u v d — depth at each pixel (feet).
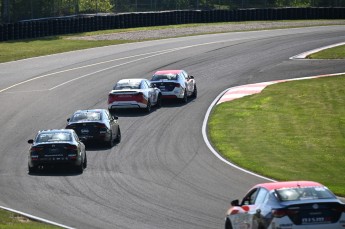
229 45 467.93
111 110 303.68
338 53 428.56
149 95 301.63
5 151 237.66
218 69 395.55
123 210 157.28
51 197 171.73
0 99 326.03
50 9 581.94
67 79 368.89
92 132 236.84
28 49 451.94
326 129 261.24
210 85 358.84
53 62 414.41
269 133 258.16
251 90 342.03
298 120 277.64
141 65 406.00
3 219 142.92
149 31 539.70
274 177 192.44
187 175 197.06
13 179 194.80
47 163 199.62
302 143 241.14
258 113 293.02
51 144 199.72
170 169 205.87
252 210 114.83
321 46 456.45
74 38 500.33
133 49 458.09
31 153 200.95
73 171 205.16
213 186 181.98
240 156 223.10
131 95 294.87
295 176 193.88
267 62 411.95
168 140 250.98
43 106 311.88
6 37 480.23
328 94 323.37
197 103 318.45
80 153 202.69
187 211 155.02
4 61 415.23
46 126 276.62
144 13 561.43
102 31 533.14
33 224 138.92
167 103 320.09
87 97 329.31
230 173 198.80
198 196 170.50
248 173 198.80
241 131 263.08
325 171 201.36
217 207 158.51
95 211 156.56
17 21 545.03
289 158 219.41
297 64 403.13
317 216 108.27
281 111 294.87
